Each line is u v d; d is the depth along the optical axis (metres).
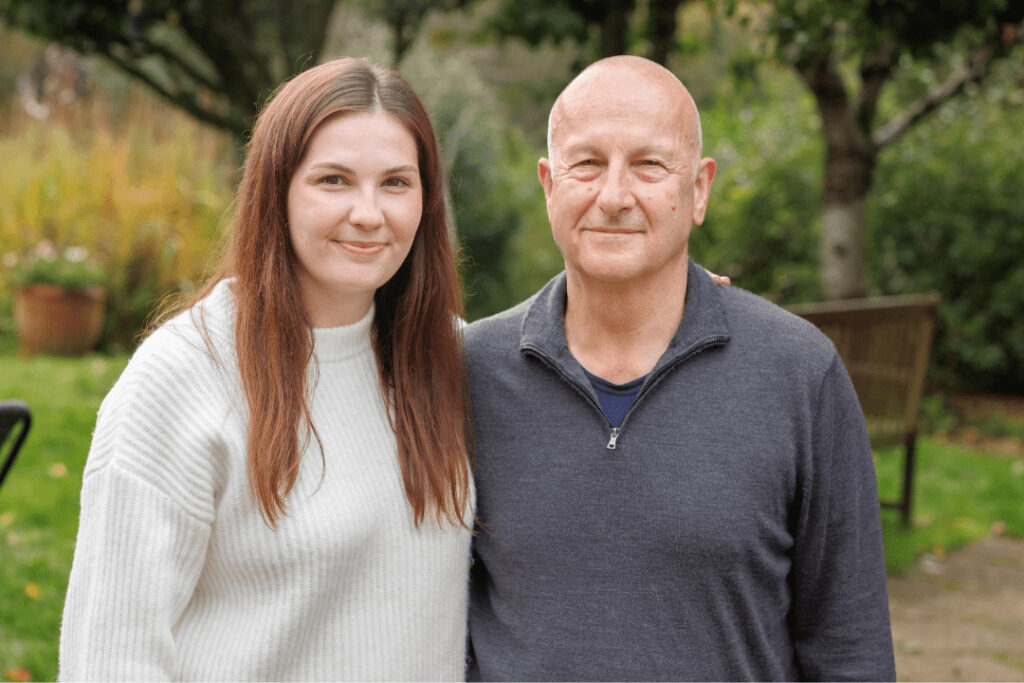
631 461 1.50
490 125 8.59
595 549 1.51
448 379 1.61
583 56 4.55
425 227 1.59
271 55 7.39
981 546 4.52
